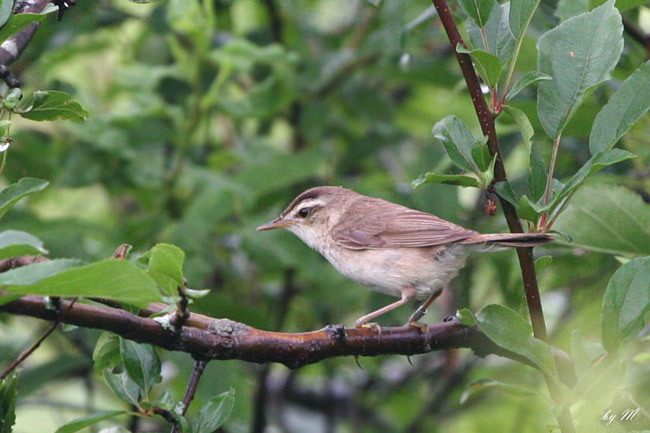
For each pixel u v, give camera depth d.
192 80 12.46
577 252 12.23
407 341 7.77
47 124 13.54
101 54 14.22
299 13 14.66
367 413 14.76
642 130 10.70
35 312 5.63
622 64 10.20
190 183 12.44
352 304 13.84
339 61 13.53
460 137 6.95
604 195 8.73
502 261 12.55
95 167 12.72
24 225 11.10
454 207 12.48
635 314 6.52
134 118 12.35
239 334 6.71
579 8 8.51
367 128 14.76
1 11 5.98
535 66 10.02
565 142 11.93
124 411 5.89
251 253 12.46
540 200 7.03
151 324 6.09
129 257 5.96
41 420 14.33
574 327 12.83
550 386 6.78
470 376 13.70
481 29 6.98
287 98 12.77
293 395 14.81
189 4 11.80
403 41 10.41
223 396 6.33
